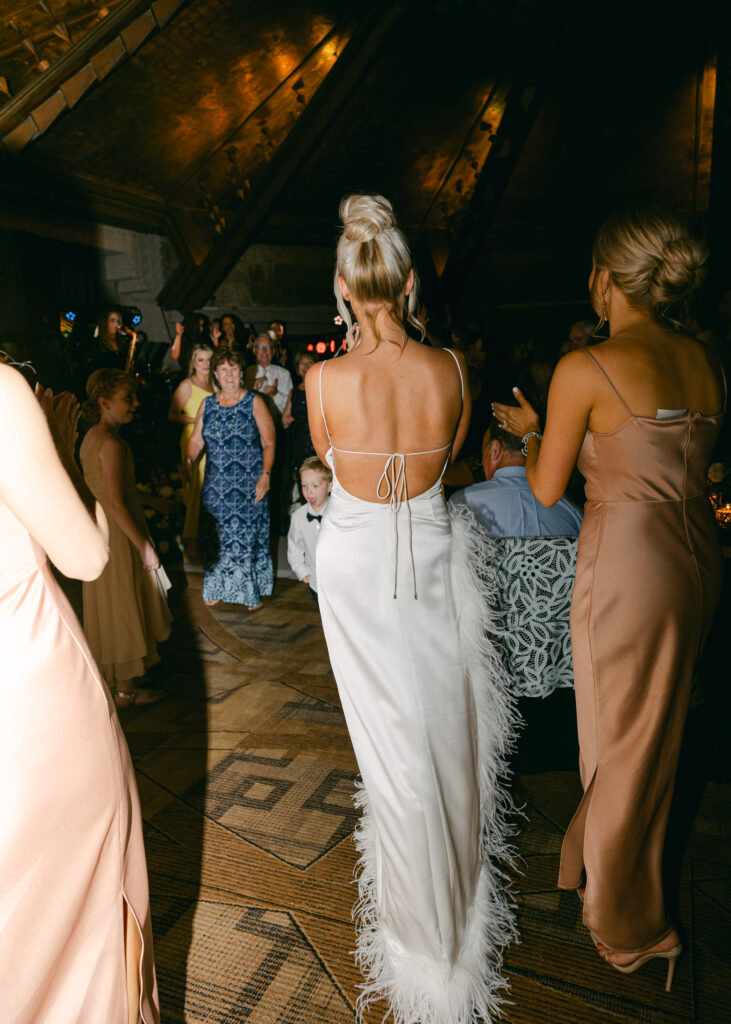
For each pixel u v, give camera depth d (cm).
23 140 717
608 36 934
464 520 175
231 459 427
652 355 157
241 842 229
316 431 164
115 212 834
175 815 244
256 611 448
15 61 682
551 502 174
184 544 566
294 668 363
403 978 163
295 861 220
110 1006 125
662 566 158
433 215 1071
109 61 706
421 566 162
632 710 162
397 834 161
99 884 124
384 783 162
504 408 200
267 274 969
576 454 166
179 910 200
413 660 161
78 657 121
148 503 401
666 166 1026
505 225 1109
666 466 158
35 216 770
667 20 901
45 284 788
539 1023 163
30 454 106
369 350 158
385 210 155
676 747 166
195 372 551
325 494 337
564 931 190
